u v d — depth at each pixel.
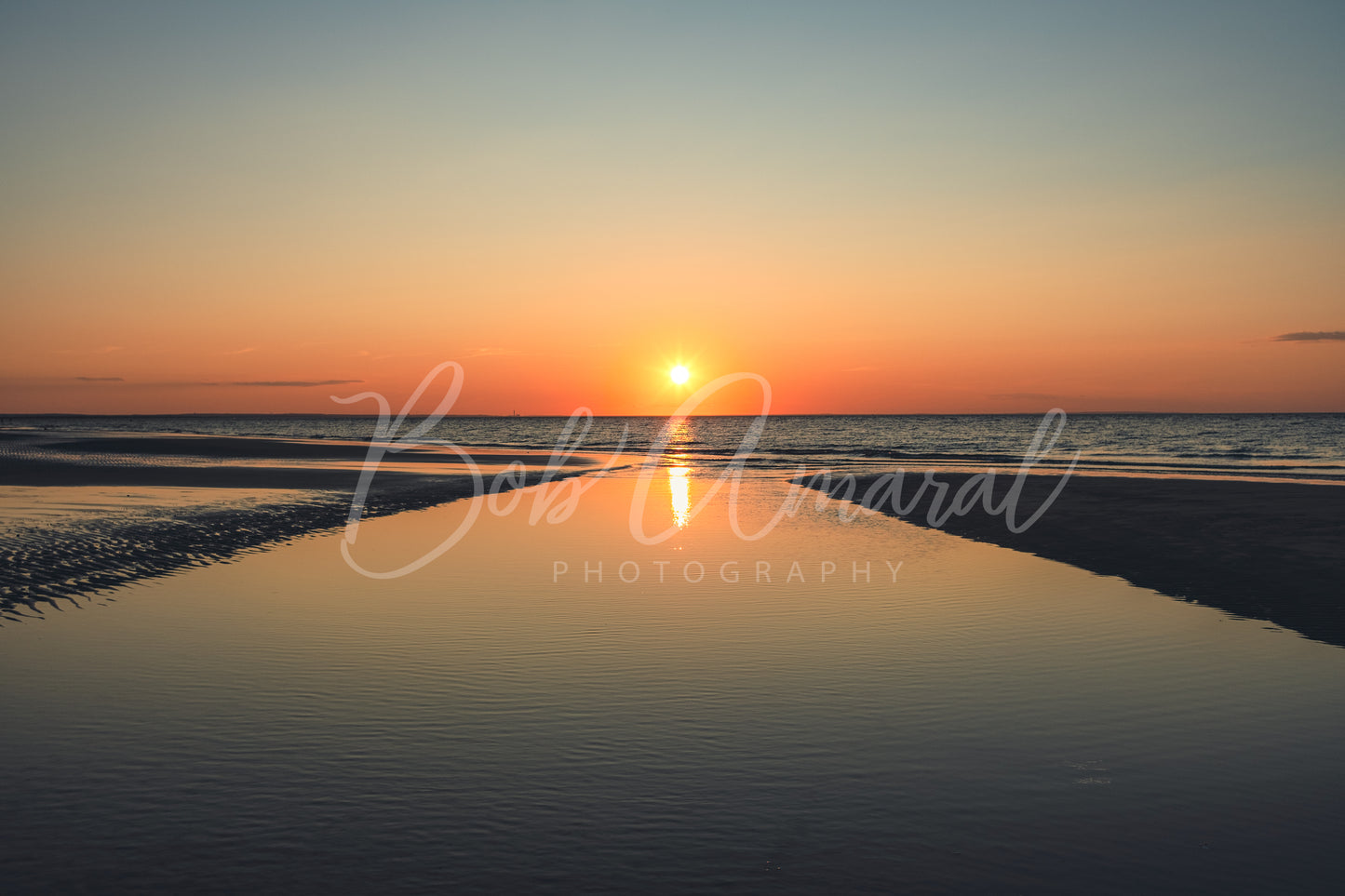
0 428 135.62
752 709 8.38
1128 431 124.69
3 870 5.30
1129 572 15.52
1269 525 20.33
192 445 62.16
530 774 6.84
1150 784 6.69
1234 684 9.17
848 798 6.43
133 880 5.20
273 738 7.56
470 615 12.14
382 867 5.39
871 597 13.51
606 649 10.44
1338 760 7.17
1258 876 5.34
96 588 13.43
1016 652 10.37
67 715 8.05
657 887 5.18
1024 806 6.32
